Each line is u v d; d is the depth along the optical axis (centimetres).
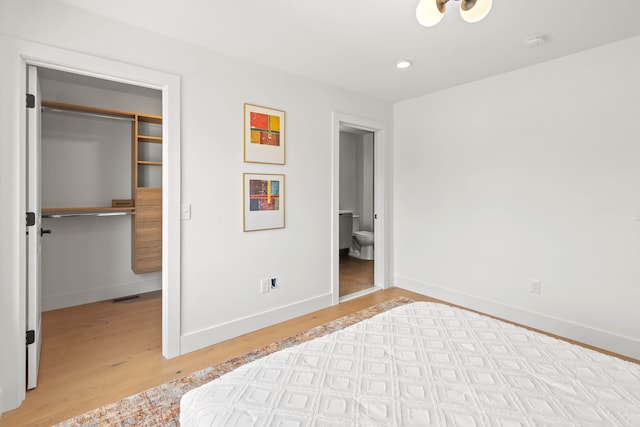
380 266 417
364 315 328
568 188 271
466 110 340
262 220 295
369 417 96
